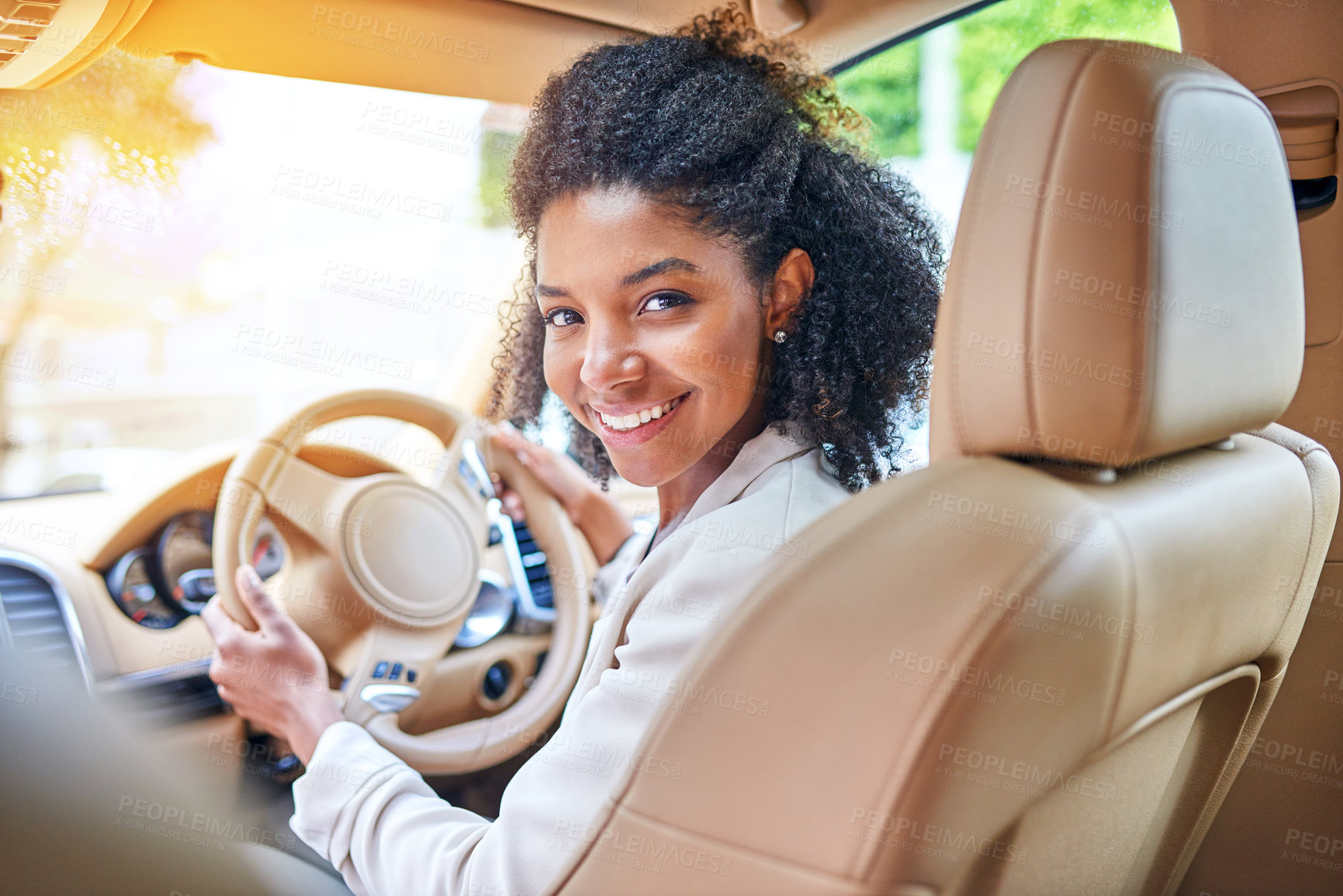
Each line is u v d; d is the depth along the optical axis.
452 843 0.86
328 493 1.36
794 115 0.95
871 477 0.93
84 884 0.73
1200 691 0.71
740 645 0.57
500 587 1.58
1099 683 0.56
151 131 1.81
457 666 1.48
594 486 1.62
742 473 0.89
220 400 2.42
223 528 1.25
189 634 1.41
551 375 0.97
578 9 1.36
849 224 0.95
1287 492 0.73
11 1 1.09
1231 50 1.09
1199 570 0.62
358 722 1.33
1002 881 0.59
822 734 0.54
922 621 0.53
